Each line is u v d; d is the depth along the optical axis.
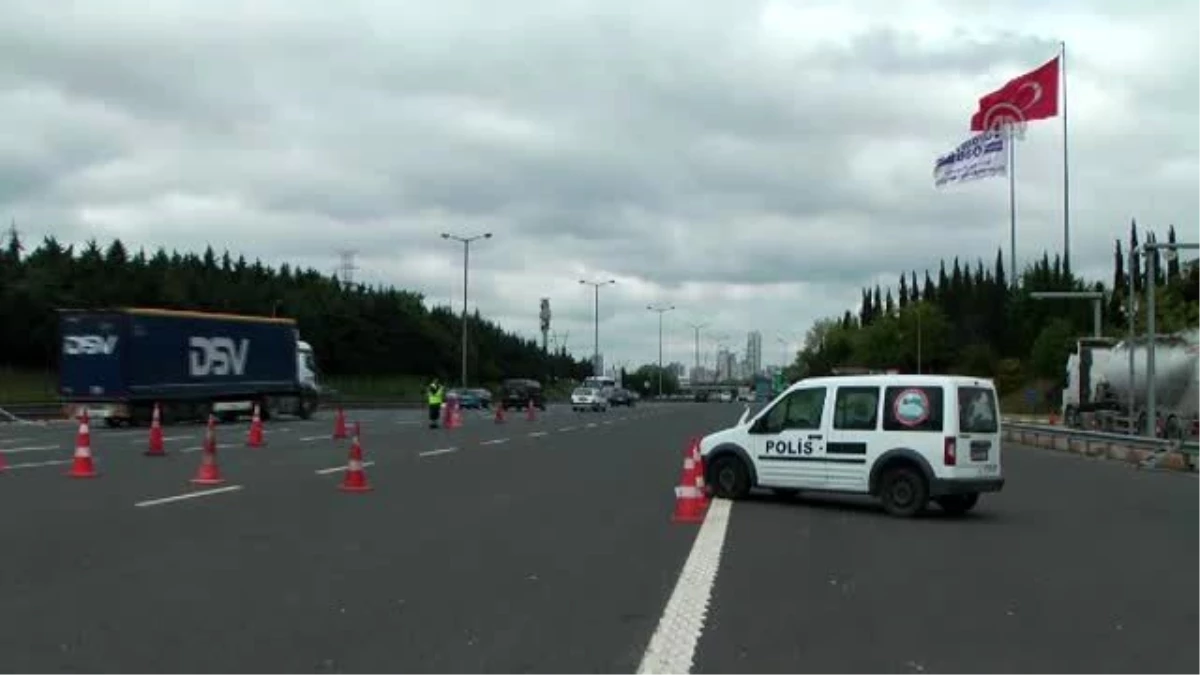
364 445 32.03
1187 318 71.88
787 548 13.40
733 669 7.69
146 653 7.92
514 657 7.93
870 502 18.89
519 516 15.94
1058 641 8.62
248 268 127.00
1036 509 18.50
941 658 8.05
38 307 80.56
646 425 50.09
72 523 14.25
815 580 11.21
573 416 64.75
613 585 10.72
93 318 42.16
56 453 25.97
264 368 49.47
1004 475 26.69
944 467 16.73
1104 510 18.36
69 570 11.08
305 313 112.38
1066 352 75.12
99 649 8.02
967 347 113.44
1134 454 31.69
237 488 18.78
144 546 12.58
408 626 8.84
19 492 17.67
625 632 8.73
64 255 94.62
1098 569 12.10
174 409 44.47
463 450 30.31
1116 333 73.44
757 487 18.69
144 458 25.00
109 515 15.05
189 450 27.94
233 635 8.48
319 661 7.75
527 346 169.75
